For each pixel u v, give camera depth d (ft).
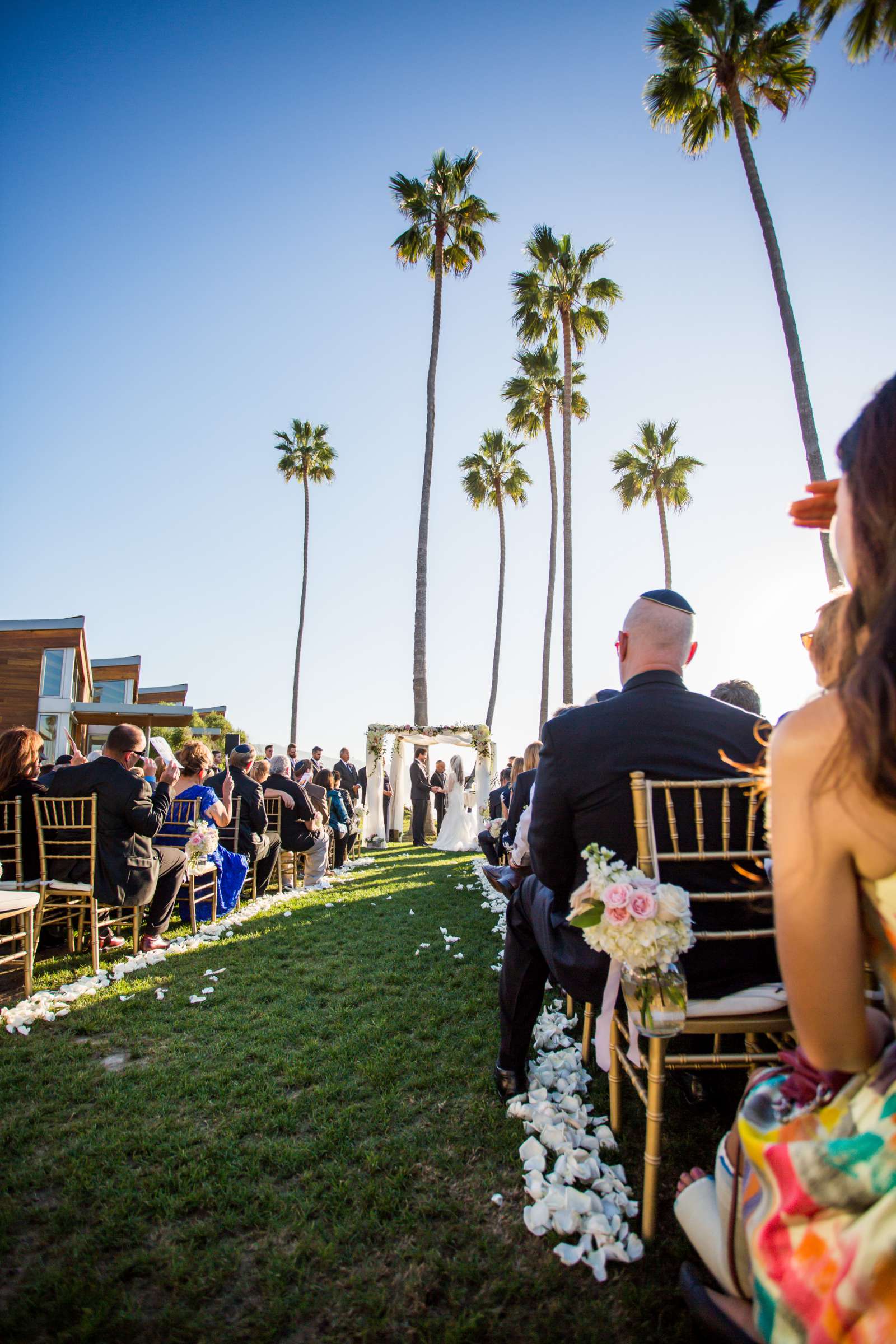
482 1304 5.22
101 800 14.35
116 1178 6.76
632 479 88.79
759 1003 5.95
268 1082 8.84
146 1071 9.17
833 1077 3.52
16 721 65.10
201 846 16.97
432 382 60.29
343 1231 5.97
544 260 66.18
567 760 6.70
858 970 3.09
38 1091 8.62
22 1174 6.84
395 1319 5.11
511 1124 7.70
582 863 6.97
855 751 2.74
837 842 2.94
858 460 3.07
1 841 14.83
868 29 29.68
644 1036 6.05
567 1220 5.77
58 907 14.83
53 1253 5.79
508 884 9.83
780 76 38.52
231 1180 6.72
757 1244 3.39
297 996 12.25
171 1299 5.31
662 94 40.75
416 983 12.91
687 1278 4.56
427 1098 8.34
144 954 14.83
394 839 54.24
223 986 12.88
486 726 51.52
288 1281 5.46
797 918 3.07
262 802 22.41
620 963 6.32
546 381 75.72
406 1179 6.70
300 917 19.57
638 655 7.15
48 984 13.12
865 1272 2.86
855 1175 3.03
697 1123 7.64
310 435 100.99
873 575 3.00
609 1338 4.91
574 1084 8.43
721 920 6.16
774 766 3.19
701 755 6.46
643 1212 5.80
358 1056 9.61
